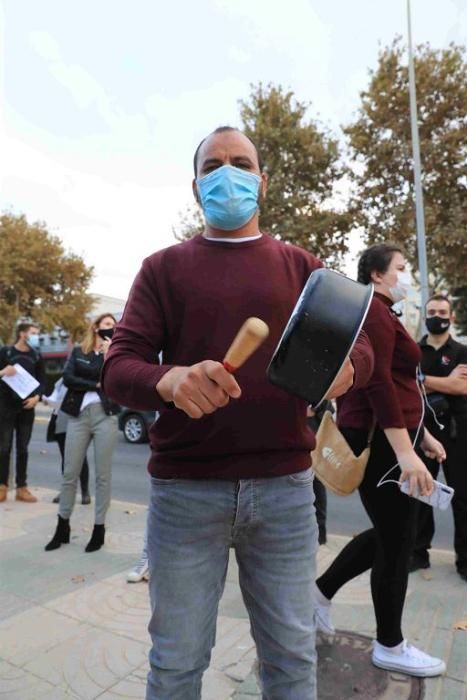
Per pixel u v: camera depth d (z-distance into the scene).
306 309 1.20
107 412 4.27
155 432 1.49
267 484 1.43
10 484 6.49
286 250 1.61
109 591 3.40
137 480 7.47
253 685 2.33
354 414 2.48
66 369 4.35
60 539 4.28
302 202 15.77
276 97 16.02
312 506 1.54
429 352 3.99
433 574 3.64
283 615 1.46
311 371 1.19
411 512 2.35
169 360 1.51
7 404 5.79
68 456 4.30
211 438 1.40
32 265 26.78
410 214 14.49
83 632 2.87
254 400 1.40
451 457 3.63
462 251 14.33
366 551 2.57
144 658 2.61
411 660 2.40
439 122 14.55
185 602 1.43
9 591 3.41
